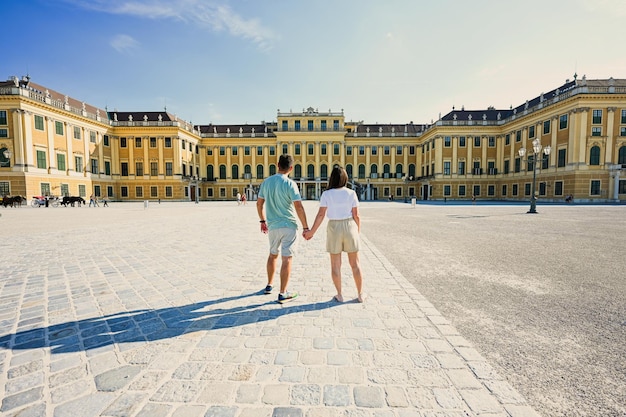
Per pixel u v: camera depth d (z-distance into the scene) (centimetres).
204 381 255
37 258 716
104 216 2023
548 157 4175
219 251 802
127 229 1282
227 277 559
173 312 398
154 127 5366
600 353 298
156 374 264
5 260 696
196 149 6241
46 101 4078
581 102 3703
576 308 409
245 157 6419
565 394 238
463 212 2258
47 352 300
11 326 357
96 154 4972
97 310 405
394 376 261
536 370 270
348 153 6366
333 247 424
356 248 424
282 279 428
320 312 396
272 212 438
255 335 334
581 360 286
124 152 5416
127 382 254
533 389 245
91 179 4834
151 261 686
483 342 319
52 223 1538
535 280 535
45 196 3734
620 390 243
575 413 218
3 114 3791
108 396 236
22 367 274
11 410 220
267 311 399
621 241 920
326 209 422
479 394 239
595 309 405
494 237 1018
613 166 3684
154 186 5447
